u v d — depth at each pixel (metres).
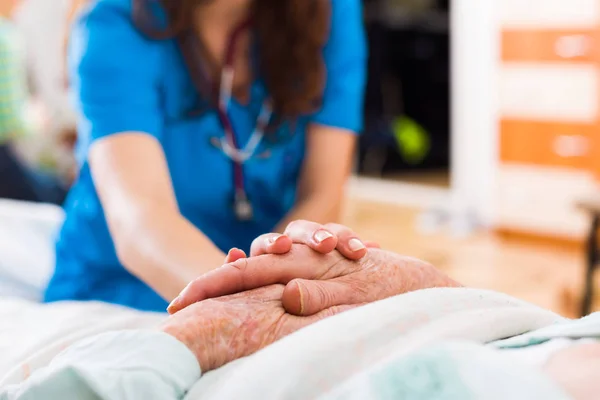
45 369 0.49
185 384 0.49
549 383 0.38
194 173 1.22
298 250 0.63
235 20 1.21
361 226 4.10
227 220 1.26
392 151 5.11
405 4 5.19
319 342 0.47
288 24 1.21
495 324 0.52
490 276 3.27
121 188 1.03
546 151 3.70
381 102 5.14
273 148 1.25
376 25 5.08
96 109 1.10
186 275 0.90
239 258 0.65
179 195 1.23
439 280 0.66
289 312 0.57
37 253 1.44
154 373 0.47
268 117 1.24
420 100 5.32
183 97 1.19
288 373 0.46
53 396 0.46
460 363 0.40
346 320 0.49
